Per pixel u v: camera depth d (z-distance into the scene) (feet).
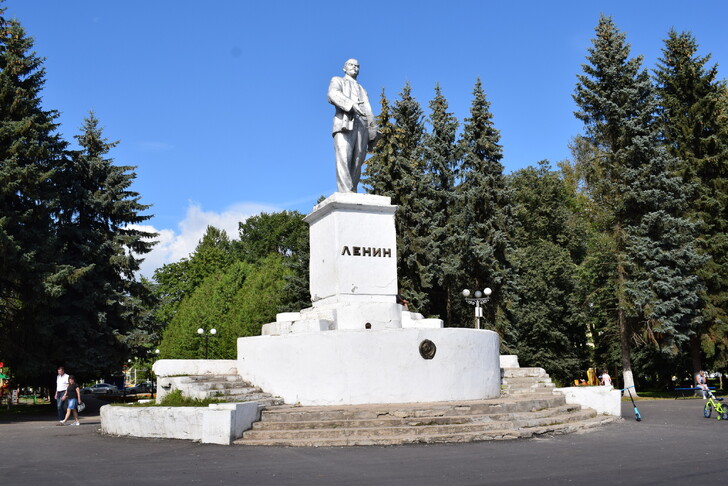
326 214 54.24
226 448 37.11
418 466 29.76
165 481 27.17
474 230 125.08
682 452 33.94
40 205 87.71
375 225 53.62
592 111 118.42
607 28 118.42
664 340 110.22
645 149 112.47
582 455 32.76
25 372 86.53
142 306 106.83
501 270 123.13
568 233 166.09
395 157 120.47
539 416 44.24
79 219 105.19
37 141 88.02
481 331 51.31
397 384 46.91
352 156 56.44
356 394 46.24
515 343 132.57
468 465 29.86
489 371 51.44
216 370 56.70
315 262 55.72
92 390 179.32
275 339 50.34
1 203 83.35
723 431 44.80
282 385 49.26
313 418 41.16
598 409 54.95
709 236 116.37
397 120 138.92
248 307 165.27
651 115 115.14
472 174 126.52
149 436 44.65
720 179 117.50
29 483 27.27
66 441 44.50
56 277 82.99
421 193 125.70
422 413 41.24
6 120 87.04
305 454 34.12
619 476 26.68
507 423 41.47
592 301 132.46
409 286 117.50
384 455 33.30
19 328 87.92
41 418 77.77
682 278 108.78
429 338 48.21
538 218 164.86
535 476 26.84
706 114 119.34
